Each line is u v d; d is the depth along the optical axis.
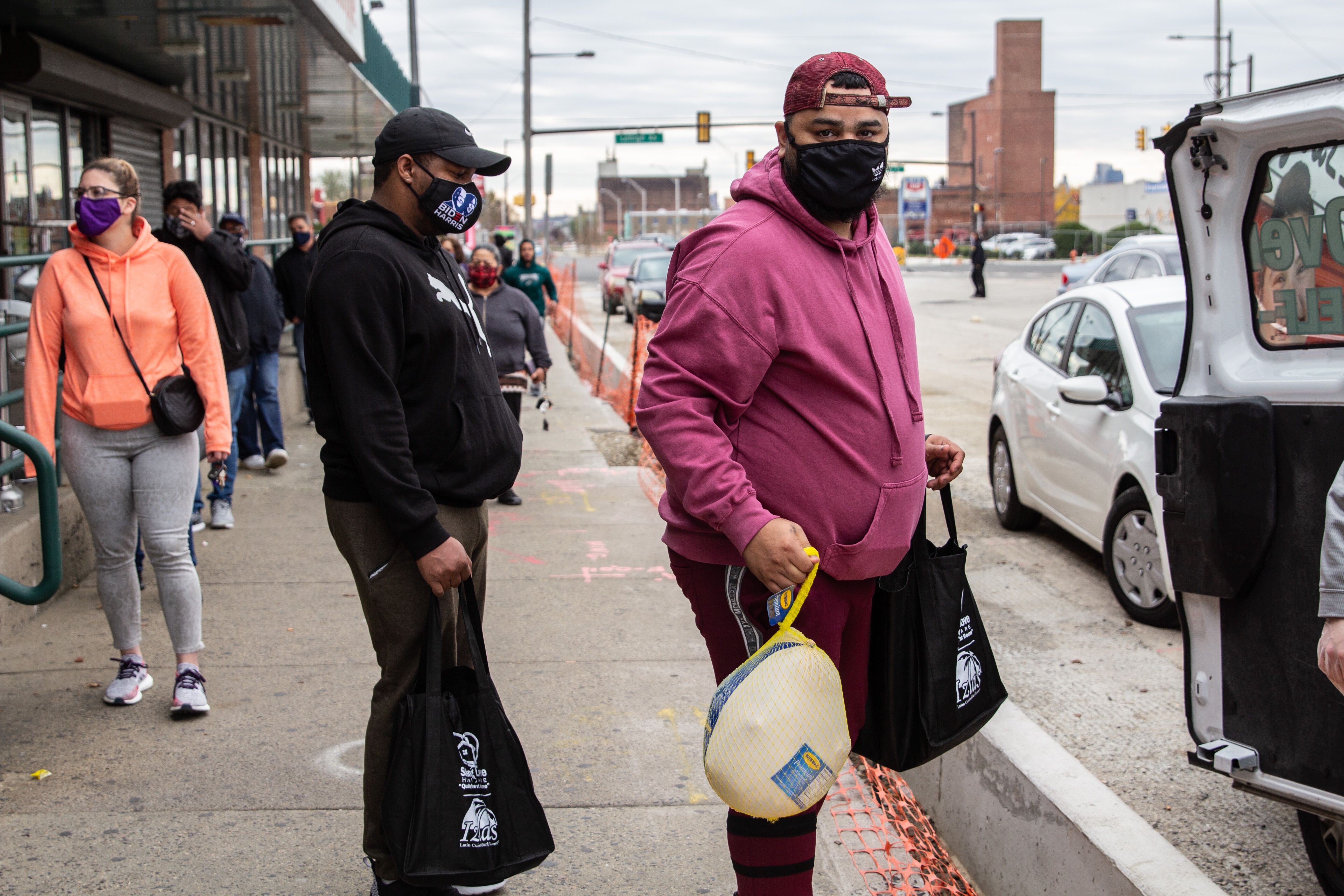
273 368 8.77
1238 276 2.96
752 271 2.35
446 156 2.71
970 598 2.76
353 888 3.12
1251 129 2.83
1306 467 2.77
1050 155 97.81
